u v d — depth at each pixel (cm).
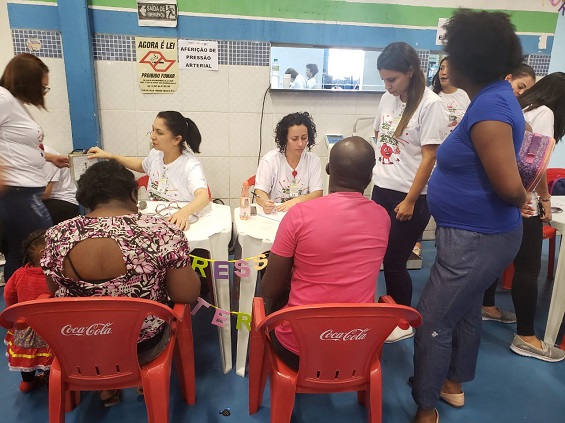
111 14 286
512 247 146
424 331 157
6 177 208
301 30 312
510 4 337
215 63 307
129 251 120
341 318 119
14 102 206
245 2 299
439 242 152
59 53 287
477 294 151
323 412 179
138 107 306
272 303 161
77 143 294
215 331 232
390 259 214
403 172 211
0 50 280
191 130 229
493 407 184
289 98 324
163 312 121
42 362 172
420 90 195
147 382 133
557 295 220
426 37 330
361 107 337
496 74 130
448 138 145
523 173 151
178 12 293
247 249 183
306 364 128
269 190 243
